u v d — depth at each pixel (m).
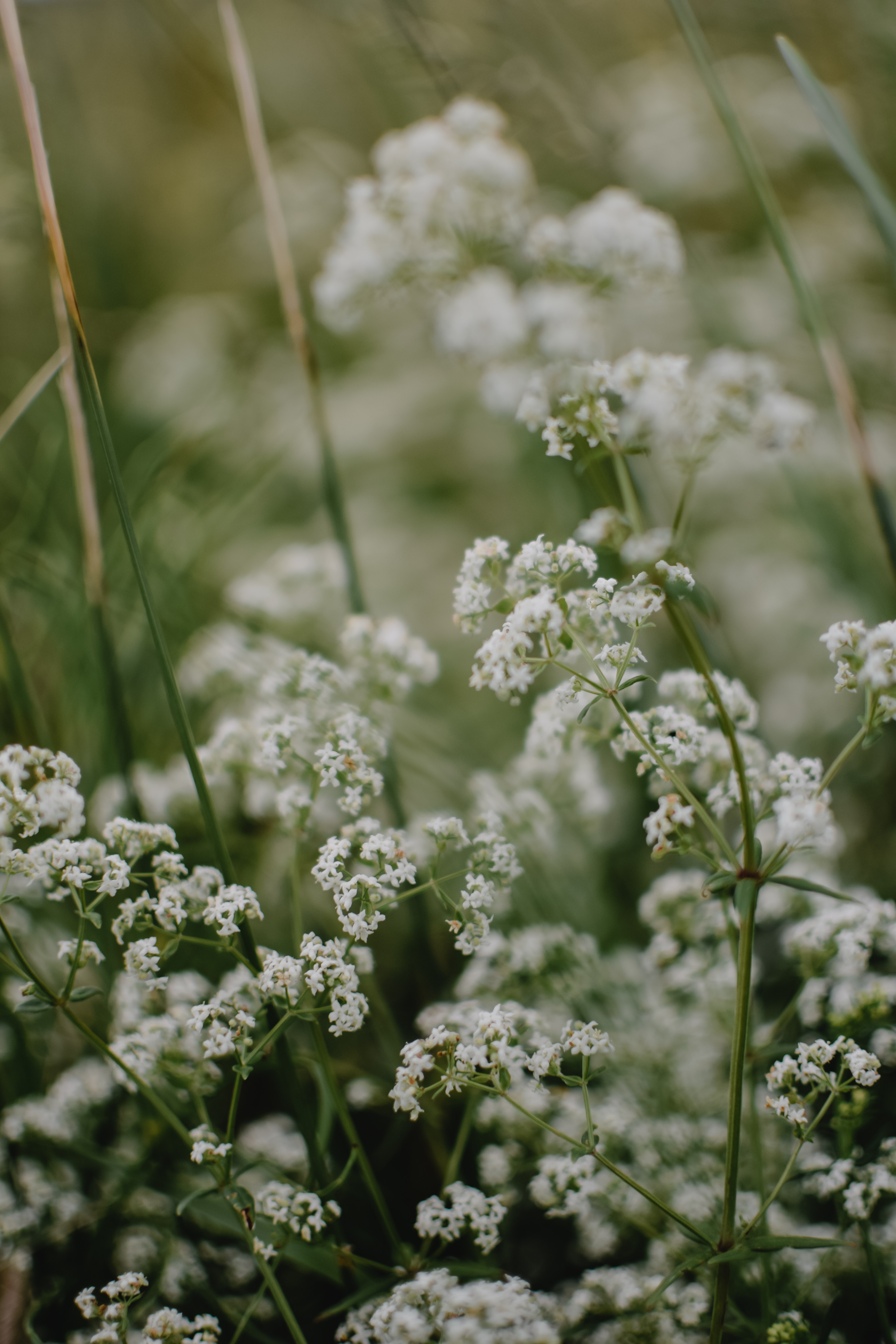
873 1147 0.36
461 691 0.53
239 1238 0.39
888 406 0.57
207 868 0.35
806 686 0.50
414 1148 0.40
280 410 0.64
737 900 0.33
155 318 0.72
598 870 0.45
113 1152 0.39
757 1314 0.37
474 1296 0.34
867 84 0.63
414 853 0.36
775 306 0.57
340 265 0.35
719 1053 0.40
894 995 0.36
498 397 0.34
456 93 0.47
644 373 0.33
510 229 0.35
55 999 0.34
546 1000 0.39
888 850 0.45
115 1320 0.35
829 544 0.50
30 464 0.57
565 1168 0.37
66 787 0.33
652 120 0.63
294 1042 0.39
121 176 0.81
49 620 0.45
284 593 0.44
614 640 0.34
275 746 0.36
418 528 0.59
